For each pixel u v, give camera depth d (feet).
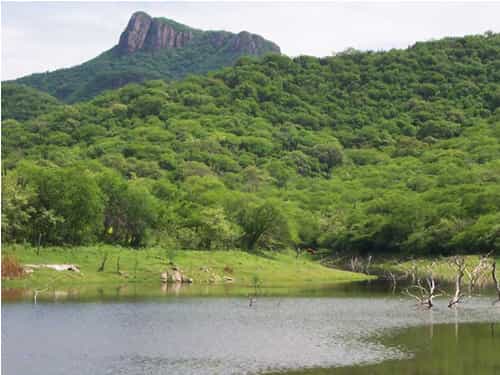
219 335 217.15
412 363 176.45
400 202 653.71
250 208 560.20
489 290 385.70
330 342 206.18
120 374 162.40
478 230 534.78
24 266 353.72
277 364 174.29
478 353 189.88
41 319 239.50
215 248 516.32
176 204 579.48
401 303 312.71
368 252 633.20
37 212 411.13
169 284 385.09
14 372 163.63
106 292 328.29
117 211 473.26
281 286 400.67
